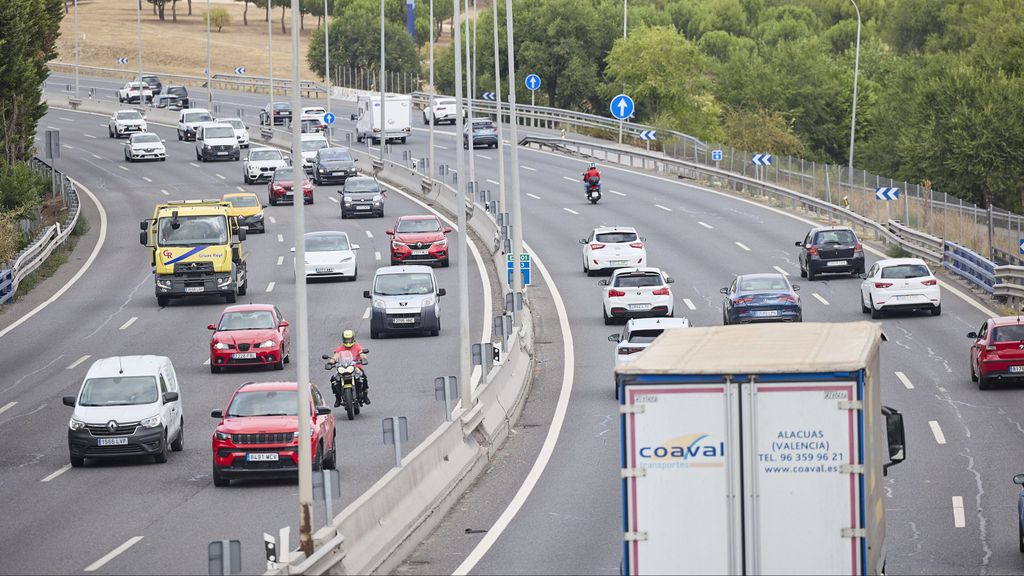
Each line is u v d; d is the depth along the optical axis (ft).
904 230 621.72
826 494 139.13
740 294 443.32
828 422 139.03
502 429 315.58
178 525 240.53
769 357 146.92
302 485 189.16
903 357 407.64
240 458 272.72
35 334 483.10
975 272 538.06
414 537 217.77
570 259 617.62
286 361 425.28
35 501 267.18
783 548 139.64
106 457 308.19
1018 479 207.72
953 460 281.74
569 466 283.59
